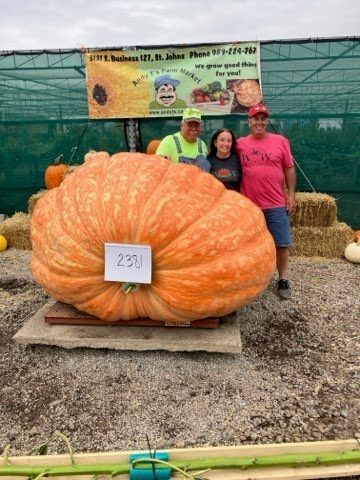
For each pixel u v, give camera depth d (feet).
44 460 6.74
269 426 8.63
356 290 16.15
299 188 26.14
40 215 10.57
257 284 10.22
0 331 12.51
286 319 13.38
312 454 7.08
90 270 9.67
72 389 9.75
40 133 27.12
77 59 24.39
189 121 13.46
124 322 10.95
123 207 9.36
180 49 23.13
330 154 25.32
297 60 23.45
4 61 24.70
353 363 10.89
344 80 23.88
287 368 10.61
